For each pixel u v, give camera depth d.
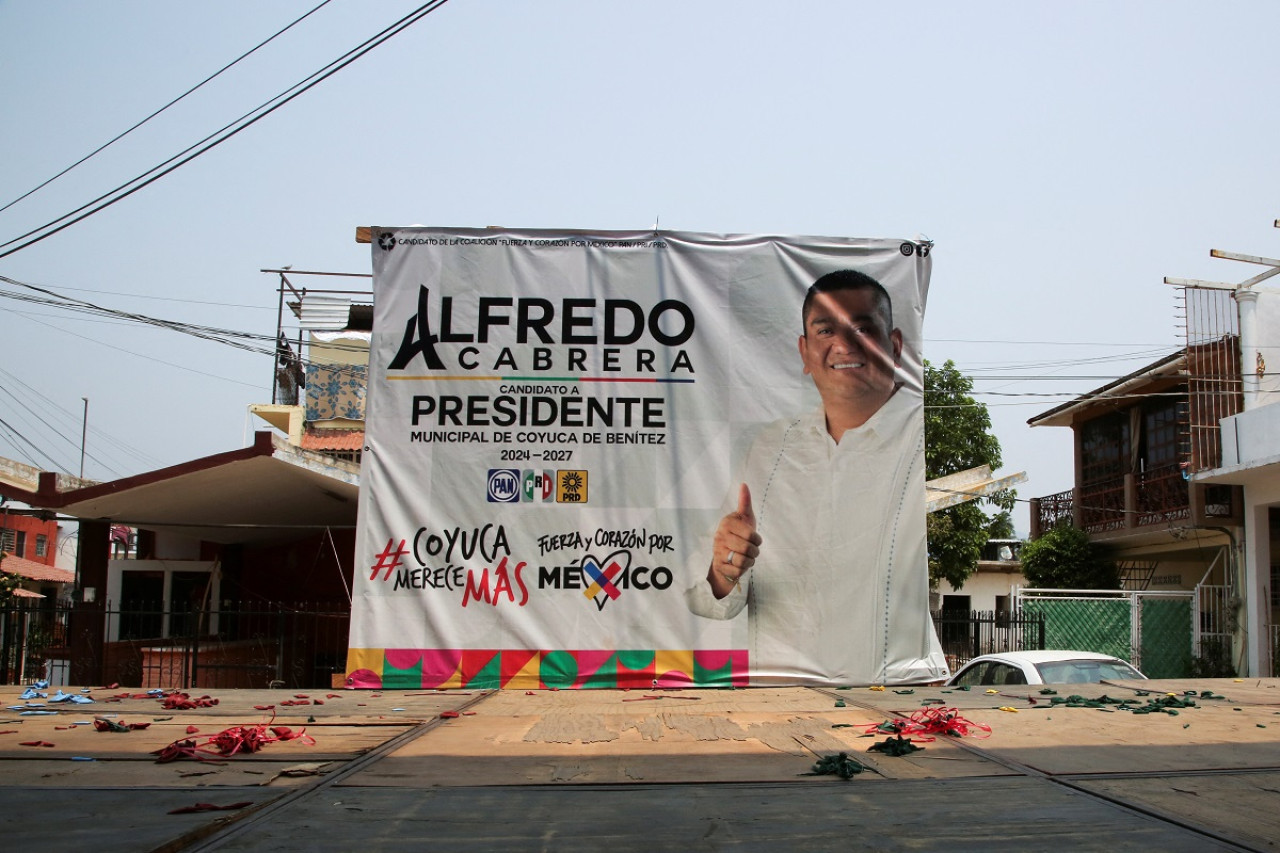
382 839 3.53
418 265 8.70
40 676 14.68
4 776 4.47
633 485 8.49
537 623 8.29
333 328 21.16
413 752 5.04
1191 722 6.03
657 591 8.39
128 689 8.01
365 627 8.23
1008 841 3.56
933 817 3.86
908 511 8.66
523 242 8.75
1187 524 18.84
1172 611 18.80
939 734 5.57
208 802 3.99
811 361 8.74
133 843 3.38
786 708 6.75
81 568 13.99
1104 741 5.38
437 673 8.19
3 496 12.55
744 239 8.86
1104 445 23.52
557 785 4.32
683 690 8.07
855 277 8.88
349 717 6.29
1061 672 8.97
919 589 8.62
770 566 8.48
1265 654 17.38
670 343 8.67
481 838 3.56
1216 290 18.42
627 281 8.73
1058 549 22.88
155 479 12.28
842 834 3.64
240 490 13.74
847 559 8.53
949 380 27.00
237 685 16.17
